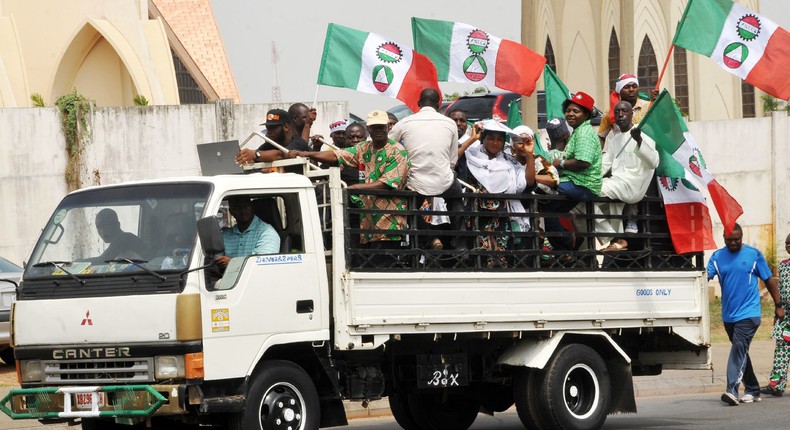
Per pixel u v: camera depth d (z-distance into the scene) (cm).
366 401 1895
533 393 1997
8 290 3027
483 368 2006
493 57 2467
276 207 1764
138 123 4009
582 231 2044
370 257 1764
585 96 2030
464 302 1855
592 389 2031
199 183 1675
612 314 2033
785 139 5116
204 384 1609
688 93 7938
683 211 2131
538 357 1953
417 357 1889
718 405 2548
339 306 1730
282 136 1984
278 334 1677
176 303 1584
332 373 1758
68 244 1703
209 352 1598
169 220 1655
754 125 5084
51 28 6538
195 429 1859
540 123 3969
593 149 2014
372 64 2320
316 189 1803
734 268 2523
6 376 3003
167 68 7256
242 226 1728
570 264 2000
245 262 1653
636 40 7881
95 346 1627
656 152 2069
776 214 5097
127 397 1582
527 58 2464
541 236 1952
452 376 1928
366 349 1762
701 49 2314
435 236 1853
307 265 1722
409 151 1867
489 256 1900
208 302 1603
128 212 1686
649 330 2119
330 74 2317
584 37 8069
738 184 5050
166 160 4047
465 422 2236
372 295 1759
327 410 1812
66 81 6588
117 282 1628
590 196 2034
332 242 1750
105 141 3972
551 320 1955
